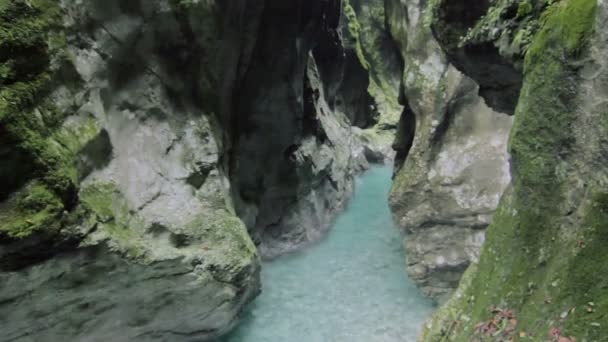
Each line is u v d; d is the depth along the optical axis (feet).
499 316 13.38
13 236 14.66
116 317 20.03
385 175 70.23
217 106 29.12
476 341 13.65
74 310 18.38
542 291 12.17
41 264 16.03
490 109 32.99
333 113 67.21
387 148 79.61
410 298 32.17
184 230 22.40
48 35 17.37
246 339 26.53
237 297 24.00
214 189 25.35
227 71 29.76
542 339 11.23
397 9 48.03
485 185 31.63
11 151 15.02
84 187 18.65
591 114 12.10
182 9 23.79
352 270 36.52
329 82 63.93
